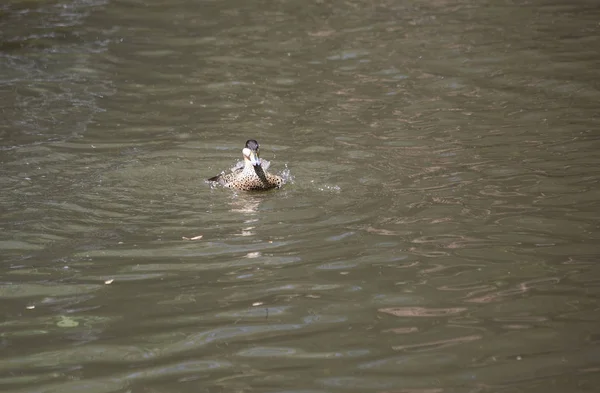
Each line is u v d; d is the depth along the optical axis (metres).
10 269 11.16
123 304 10.23
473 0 26.11
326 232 12.19
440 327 9.49
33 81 19.92
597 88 18.50
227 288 10.56
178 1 26.70
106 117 17.70
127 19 24.97
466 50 21.53
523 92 18.50
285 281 10.72
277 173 14.62
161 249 11.75
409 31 23.22
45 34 23.58
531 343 9.06
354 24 24.00
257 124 17.22
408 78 19.72
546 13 24.48
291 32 23.42
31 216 12.89
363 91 19.02
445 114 17.39
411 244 11.66
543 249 11.32
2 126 17.12
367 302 10.12
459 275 10.70
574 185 13.49
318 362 8.88
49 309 10.13
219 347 9.21
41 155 15.52
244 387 8.45
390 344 9.17
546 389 8.23
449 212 12.70
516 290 10.25
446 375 8.55
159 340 9.39
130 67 20.97
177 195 13.80
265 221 12.70
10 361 9.01
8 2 26.77
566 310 9.72
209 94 19.11
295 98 18.72
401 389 8.34
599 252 11.16
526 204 12.85
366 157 15.26
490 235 11.85
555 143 15.48
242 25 24.11
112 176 14.56
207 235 12.21
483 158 14.94
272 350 9.12
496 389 8.27
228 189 14.02
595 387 8.21
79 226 12.56
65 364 8.95
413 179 14.14
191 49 22.25
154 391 8.42
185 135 16.67
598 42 21.73
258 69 20.69
